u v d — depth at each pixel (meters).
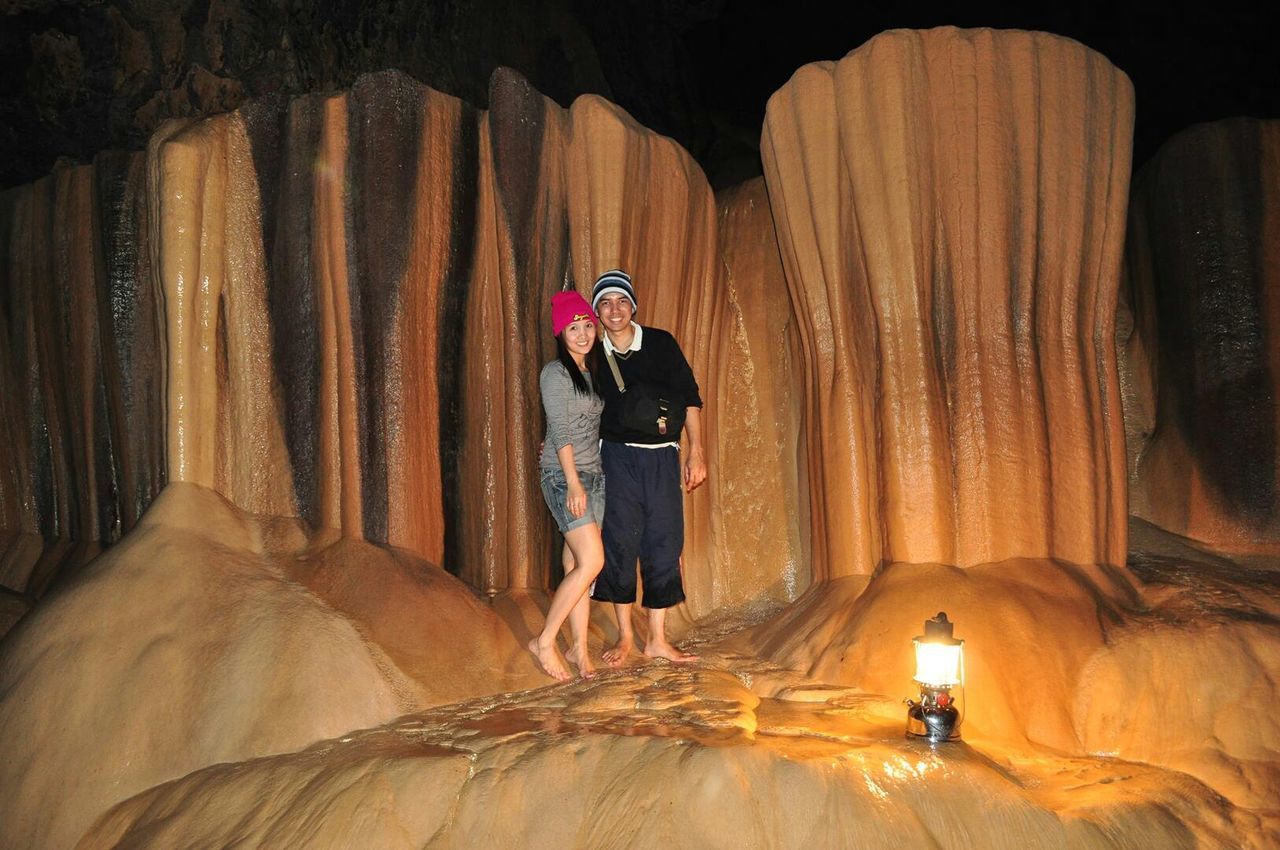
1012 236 4.76
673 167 5.59
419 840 3.23
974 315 4.74
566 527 4.18
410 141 5.01
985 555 4.62
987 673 4.00
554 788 3.25
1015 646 4.12
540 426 5.33
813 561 5.30
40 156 7.98
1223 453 5.30
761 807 3.07
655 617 4.54
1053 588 4.41
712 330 5.85
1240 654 4.13
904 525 4.64
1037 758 3.73
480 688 4.31
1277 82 10.37
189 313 4.80
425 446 5.02
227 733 3.94
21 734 3.96
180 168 4.80
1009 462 4.66
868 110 4.80
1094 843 3.08
